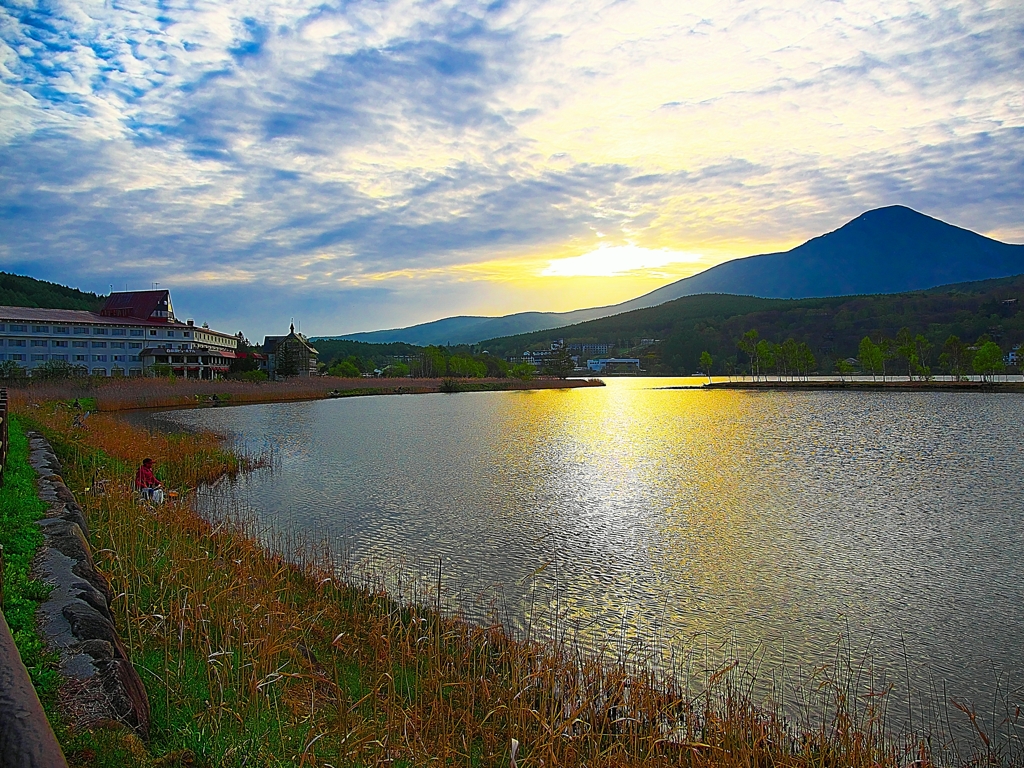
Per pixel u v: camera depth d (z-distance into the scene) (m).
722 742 8.73
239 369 130.62
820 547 19.08
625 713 9.34
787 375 187.38
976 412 65.00
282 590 13.28
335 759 7.14
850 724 9.20
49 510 13.24
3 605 7.79
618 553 18.38
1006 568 17.30
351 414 67.56
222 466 31.00
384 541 19.23
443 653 11.09
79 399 61.75
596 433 49.72
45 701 5.90
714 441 44.62
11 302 146.50
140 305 124.88
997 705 10.70
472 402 91.31
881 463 34.31
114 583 10.74
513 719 8.99
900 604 14.84
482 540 19.50
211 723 6.85
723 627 13.59
